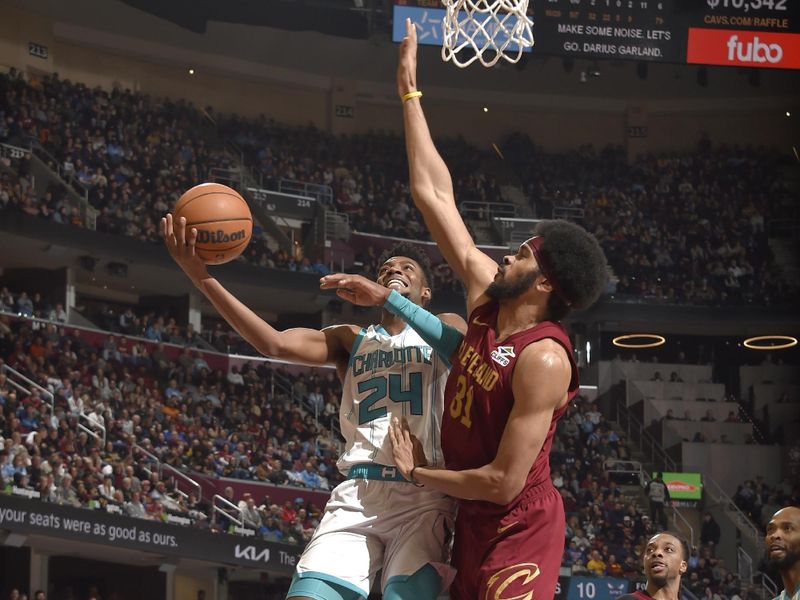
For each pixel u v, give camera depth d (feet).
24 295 70.64
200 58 93.81
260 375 79.25
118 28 89.30
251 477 67.51
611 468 80.48
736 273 92.73
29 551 61.52
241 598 69.62
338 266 86.84
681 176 99.45
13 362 63.87
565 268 9.96
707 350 94.12
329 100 98.73
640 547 71.20
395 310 11.02
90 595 61.62
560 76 101.55
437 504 11.37
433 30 67.21
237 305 11.83
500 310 10.34
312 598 10.96
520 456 9.46
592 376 88.63
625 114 102.53
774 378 89.81
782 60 71.92
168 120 88.63
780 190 98.58
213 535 59.72
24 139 76.23
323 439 75.20
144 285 81.15
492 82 101.04
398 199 94.07
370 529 11.33
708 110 102.01
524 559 9.80
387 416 11.62
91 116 83.51
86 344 70.23
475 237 92.68
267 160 91.40
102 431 62.75
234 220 11.53
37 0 84.94
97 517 55.93
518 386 9.64
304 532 64.34
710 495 78.64
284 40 95.61
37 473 55.36
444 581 11.16
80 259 75.36
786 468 83.15
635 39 71.46
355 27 86.63
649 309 88.84
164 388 72.23
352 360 12.14
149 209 80.48
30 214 70.74
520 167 98.94
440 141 99.04
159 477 62.85
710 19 72.02
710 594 68.80
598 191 98.02
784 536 15.38
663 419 84.69
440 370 11.74
